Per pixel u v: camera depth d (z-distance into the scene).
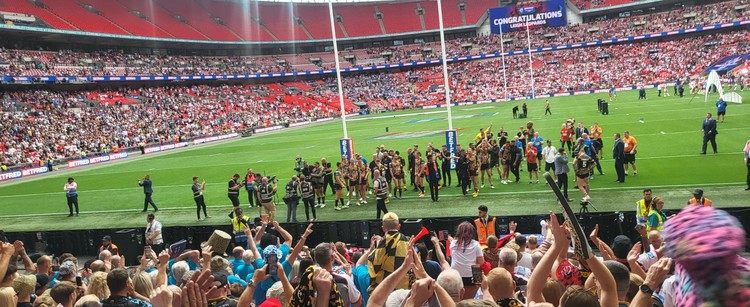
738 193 18.83
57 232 19.62
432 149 22.50
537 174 24.31
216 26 102.31
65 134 58.31
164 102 78.12
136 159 51.91
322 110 92.81
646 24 99.25
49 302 7.01
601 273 3.57
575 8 108.94
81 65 74.00
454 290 5.07
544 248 7.50
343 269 8.25
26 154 50.41
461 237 8.36
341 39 114.19
